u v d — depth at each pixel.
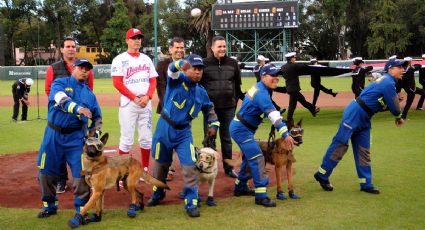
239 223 5.32
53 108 5.41
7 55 69.25
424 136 10.92
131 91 7.11
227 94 7.57
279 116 5.84
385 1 50.94
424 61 16.72
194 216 5.56
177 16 67.31
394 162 8.36
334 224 5.24
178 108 5.73
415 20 50.00
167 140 5.80
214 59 7.56
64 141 5.41
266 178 6.06
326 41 64.06
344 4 56.69
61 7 65.00
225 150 7.75
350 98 22.39
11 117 16.14
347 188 6.83
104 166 5.28
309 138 11.20
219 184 7.30
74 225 5.20
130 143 7.21
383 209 5.77
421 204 5.95
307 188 6.91
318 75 14.48
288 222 5.34
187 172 5.69
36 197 6.61
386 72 6.54
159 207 6.06
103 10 69.25
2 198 6.55
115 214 5.75
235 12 49.97
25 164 8.73
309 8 62.72
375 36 51.91
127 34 7.16
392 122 13.39
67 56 6.76
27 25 71.50
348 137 6.47
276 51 52.69
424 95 16.02
